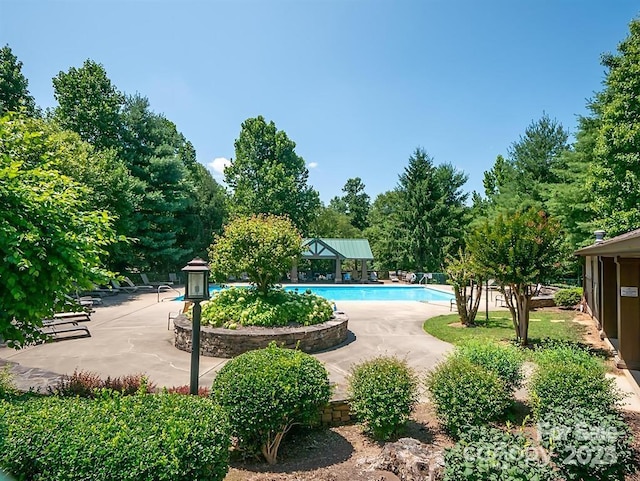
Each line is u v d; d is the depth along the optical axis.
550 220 8.42
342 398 5.06
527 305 8.67
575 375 4.45
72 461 2.42
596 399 4.18
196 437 2.70
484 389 4.39
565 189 17.23
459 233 30.45
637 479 3.34
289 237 9.64
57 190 4.72
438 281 27.83
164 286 21.95
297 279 27.14
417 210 31.20
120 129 24.30
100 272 4.33
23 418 2.75
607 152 12.97
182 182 26.03
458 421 4.34
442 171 32.59
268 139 34.94
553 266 8.27
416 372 6.80
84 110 23.16
